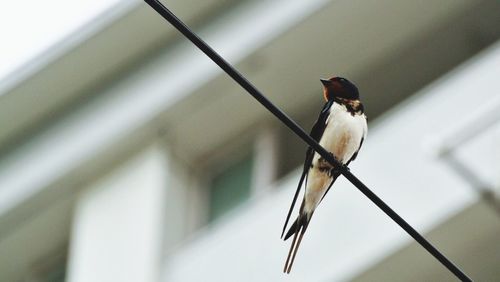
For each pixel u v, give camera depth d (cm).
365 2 1748
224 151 1945
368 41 1806
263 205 1808
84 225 1997
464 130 1520
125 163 1992
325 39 1802
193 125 1930
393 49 1817
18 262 2125
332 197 1719
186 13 1864
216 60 859
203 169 1955
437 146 1540
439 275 1664
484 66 1680
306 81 1847
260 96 884
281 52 1816
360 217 1691
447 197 1622
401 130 1703
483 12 1780
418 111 1703
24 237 2095
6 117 2019
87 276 1958
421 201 1644
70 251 2039
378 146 1708
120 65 1952
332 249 1695
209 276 1819
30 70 1950
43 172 2020
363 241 1677
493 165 1538
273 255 1764
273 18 1805
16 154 2058
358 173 1706
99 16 1895
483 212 1595
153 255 1891
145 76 1938
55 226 2078
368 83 1847
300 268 1716
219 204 1919
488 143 1540
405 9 1762
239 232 1816
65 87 1972
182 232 1920
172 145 1959
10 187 2047
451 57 1812
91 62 1931
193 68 1884
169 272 1866
